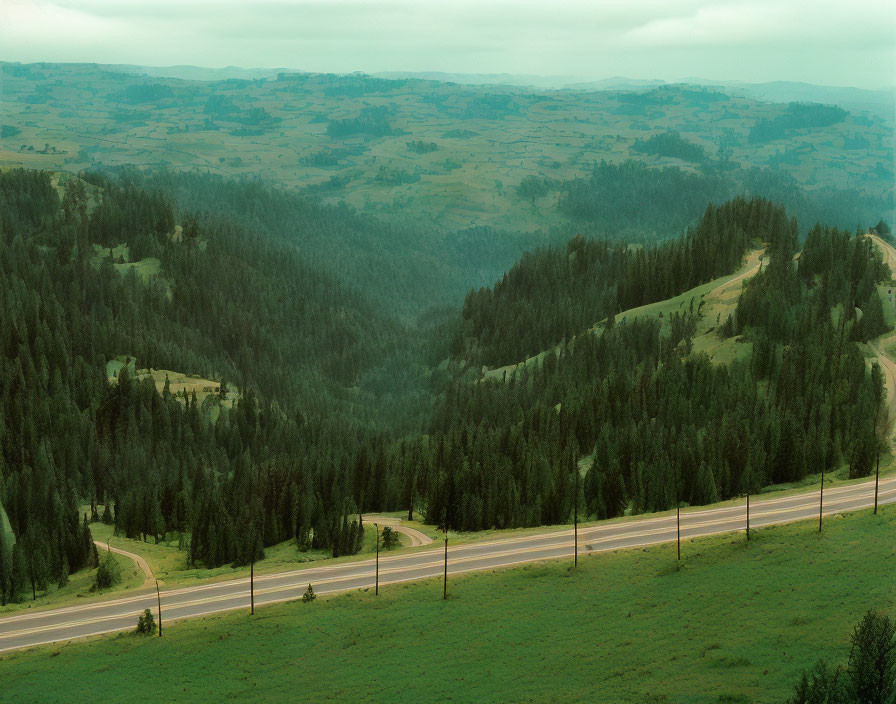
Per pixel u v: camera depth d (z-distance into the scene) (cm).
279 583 13225
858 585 9975
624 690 8119
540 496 17262
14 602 14638
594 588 11550
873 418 18388
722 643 8925
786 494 15238
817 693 7081
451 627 10700
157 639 11225
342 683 9275
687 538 13250
